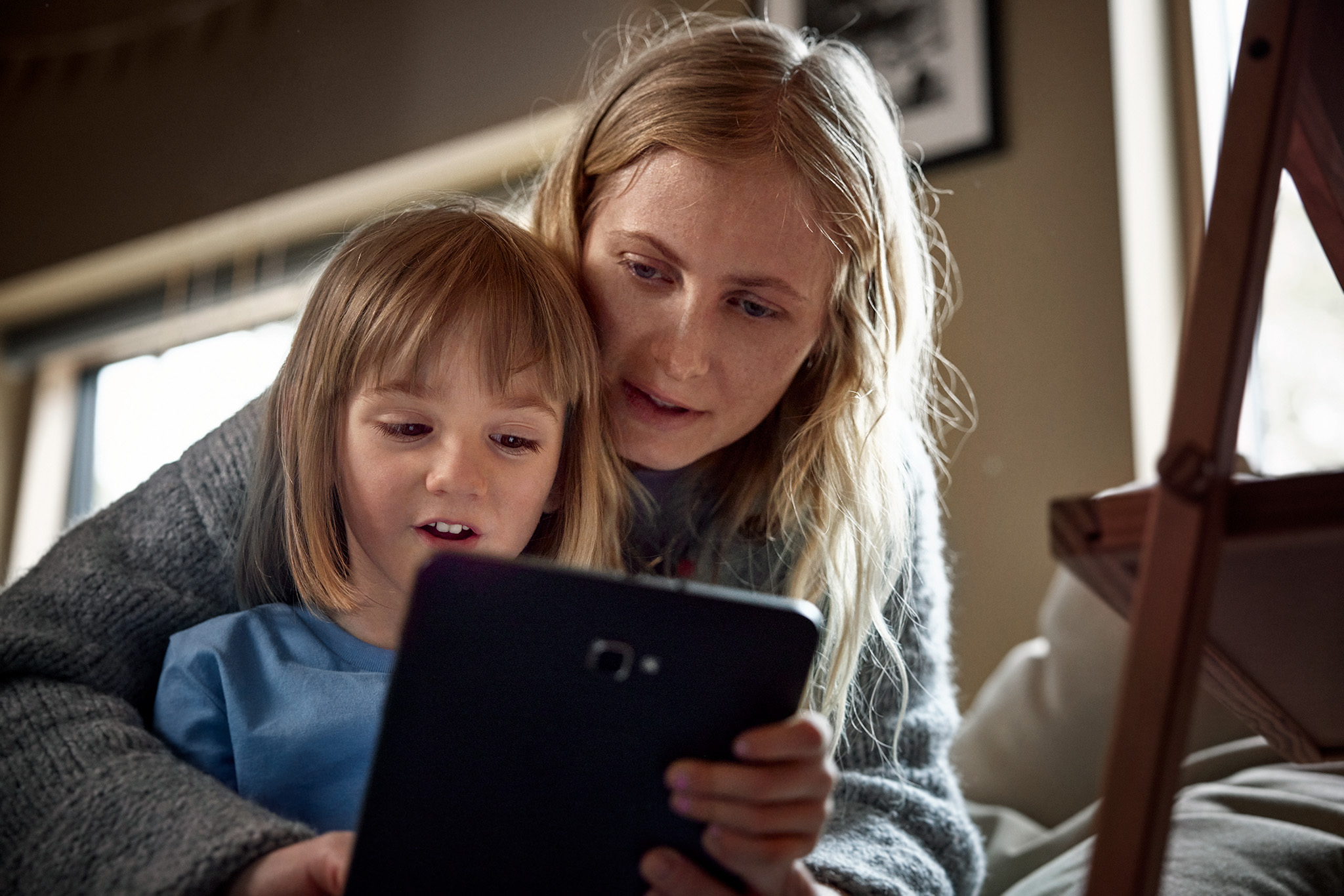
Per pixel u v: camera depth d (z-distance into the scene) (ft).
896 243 3.57
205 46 8.73
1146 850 1.69
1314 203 2.58
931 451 4.47
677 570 3.53
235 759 2.80
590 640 2.10
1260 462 5.74
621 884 2.13
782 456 3.54
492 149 7.52
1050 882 3.44
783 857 2.10
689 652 2.13
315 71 8.18
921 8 6.32
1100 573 1.95
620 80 3.44
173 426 9.15
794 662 2.15
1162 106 6.06
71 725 2.71
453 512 2.88
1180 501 1.76
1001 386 5.90
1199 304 1.81
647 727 2.12
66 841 2.43
